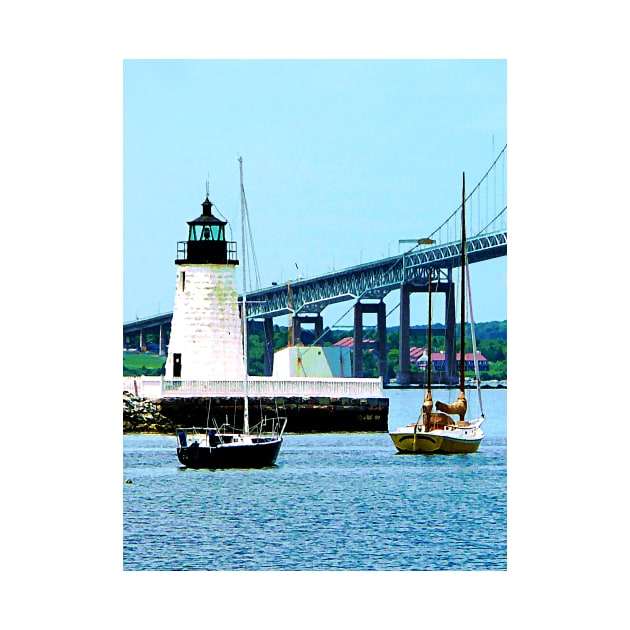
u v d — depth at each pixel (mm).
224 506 110750
